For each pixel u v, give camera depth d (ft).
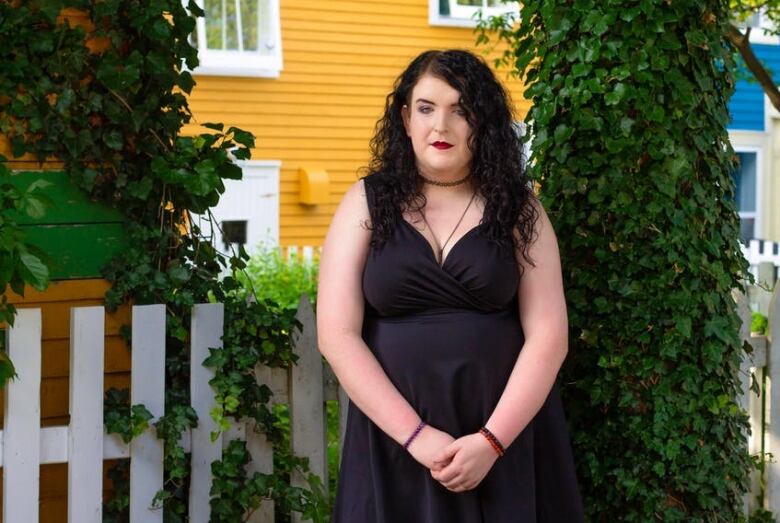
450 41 44.04
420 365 8.78
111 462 11.38
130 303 11.51
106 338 11.44
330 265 9.02
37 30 10.84
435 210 9.03
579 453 11.23
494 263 8.76
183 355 11.61
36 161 11.07
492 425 8.60
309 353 12.31
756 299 27.50
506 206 8.87
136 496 11.00
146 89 11.28
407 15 43.16
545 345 8.87
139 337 10.94
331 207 42.16
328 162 42.09
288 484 12.23
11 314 10.03
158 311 11.02
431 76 8.86
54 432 10.62
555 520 9.53
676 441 10.96
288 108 41.16
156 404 11.05
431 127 8.80
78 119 11.02
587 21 10.60
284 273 33.86
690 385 10.98
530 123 11.59
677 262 10.77
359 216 9.00
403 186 8.99
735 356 11.34
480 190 9.04
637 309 10.85
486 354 8.78
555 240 9.25
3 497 10.48
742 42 26.37
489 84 8.98
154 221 11.53
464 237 8.84
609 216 10.91
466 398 8.80
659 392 10.94
